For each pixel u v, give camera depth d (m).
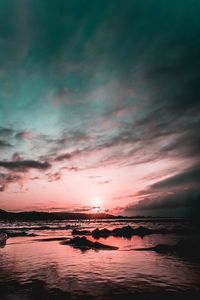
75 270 13.34
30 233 42.09
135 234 34.31
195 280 10.99
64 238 32.59
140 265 14.29
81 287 10.13
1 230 50.12
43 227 65.31
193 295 9.05
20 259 17.14
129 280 11.10
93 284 10.54
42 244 26.34
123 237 32.03
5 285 10.59
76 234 40.12
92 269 13.50
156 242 25.83
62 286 10.31
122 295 9.09
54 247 23.66
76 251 20.59
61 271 13.16
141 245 23.38
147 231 35.62
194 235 32.16
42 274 12.53
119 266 14.10
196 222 76.31
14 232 43.81
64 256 18.11
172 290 9.63
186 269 13.12
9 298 8.89
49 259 16.97
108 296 9.01
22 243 27.53
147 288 9.90
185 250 18.27
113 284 10.50
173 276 11.73
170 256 16.97
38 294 9.30
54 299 8.73
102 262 15.43
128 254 18.28
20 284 10.72
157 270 12.98
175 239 28.22
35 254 19.33
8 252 20.59
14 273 12.82
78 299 8.70
